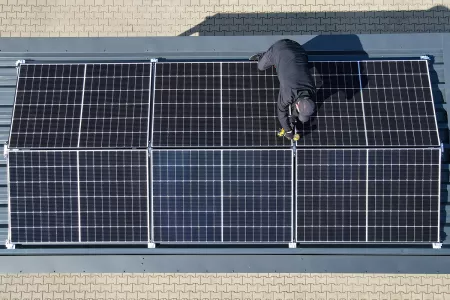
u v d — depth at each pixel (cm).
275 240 942
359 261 975
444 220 980
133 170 927
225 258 978
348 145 912
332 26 1376
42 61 1037
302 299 1294
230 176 932
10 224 941
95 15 1387
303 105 792
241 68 982
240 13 1385
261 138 928
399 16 1374
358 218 932
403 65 971
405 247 977
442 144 912
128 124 940
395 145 910
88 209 938
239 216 940
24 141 929
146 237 944
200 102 956
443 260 969
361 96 949
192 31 1384
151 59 1014
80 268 983
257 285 1301
